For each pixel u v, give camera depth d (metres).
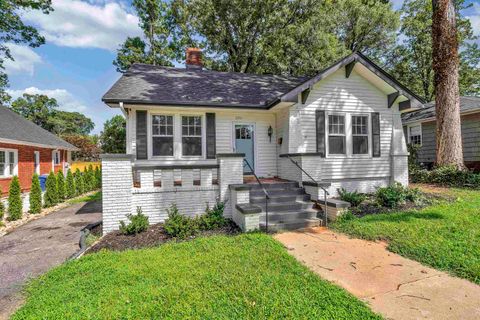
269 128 9.46
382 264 4.09
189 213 6.67
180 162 8.46
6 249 5.39
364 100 9.12
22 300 3.37
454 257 4.01
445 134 10.42
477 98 14.26
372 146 9.18
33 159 14.45
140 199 6.34
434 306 2.93
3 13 16.19
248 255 4.28
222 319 2.64
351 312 2.77
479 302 2.99
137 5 21.36
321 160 8.48
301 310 2.78
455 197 7.84
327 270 3.90
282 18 18.30
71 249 5.34
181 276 3.55
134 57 21.47
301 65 17.56
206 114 8.69
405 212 6.57
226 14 18.20
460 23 20.09
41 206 9.38
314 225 6.36
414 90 22.75
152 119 8.28
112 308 2.84
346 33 20.11
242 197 6.44
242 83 10.61
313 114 8.59
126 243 5.25
